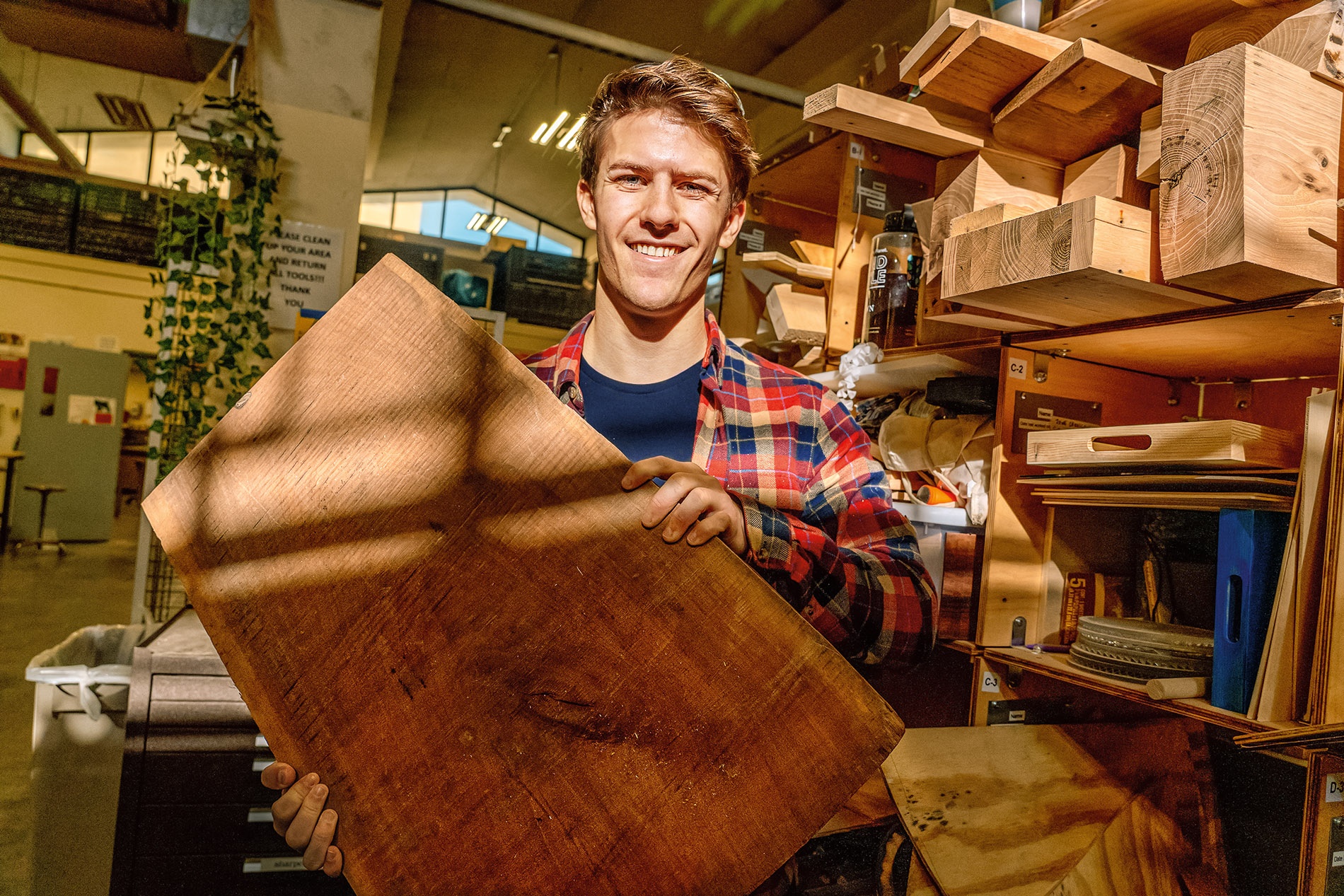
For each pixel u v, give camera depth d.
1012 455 1.66
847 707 0.74
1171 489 1.39
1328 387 1.61
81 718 1.79
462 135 10.62
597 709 0.77
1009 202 1.53
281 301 3.33
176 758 1.66
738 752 0.75
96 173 10.87
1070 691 1.72
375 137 10.14
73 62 8.39
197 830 1.66
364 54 3.56
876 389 2.18
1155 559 1.70
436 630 0.81
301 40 3.49
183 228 2.94
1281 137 1.06
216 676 1.67
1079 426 1.75
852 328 2.14
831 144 2.17
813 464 1.12
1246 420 1.79
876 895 1.28
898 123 1.50
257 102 3.37
